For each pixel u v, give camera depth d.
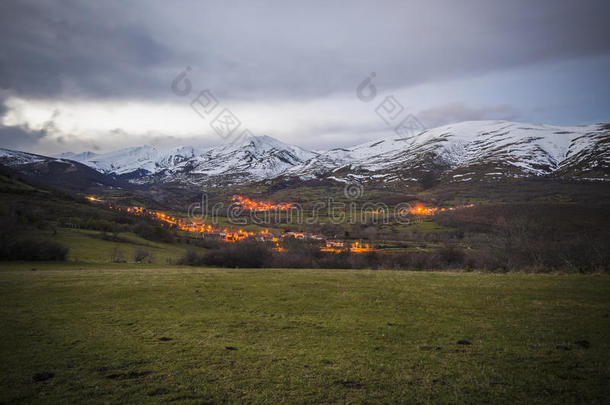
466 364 10.16
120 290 20.66
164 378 9.52
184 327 13.92
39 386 9.02
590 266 29.20
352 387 8.96
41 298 18.77
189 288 21.25
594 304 15.41
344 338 12.57
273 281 23.67
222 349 11.58
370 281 23.25
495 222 86.69
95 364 10.41
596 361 9.98
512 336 12.21
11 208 92.81
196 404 8.22
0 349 11.55
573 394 8.32
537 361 10.17
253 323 14.44
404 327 13.64
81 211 123.88
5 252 53.03
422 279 23.67
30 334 13.05
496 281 21.66
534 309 15.15
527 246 44.72
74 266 50.41
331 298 18.50
